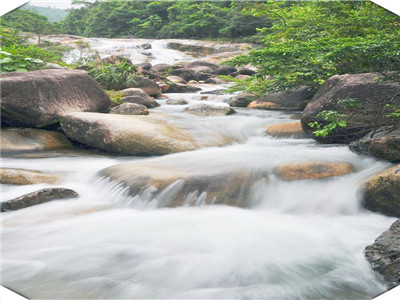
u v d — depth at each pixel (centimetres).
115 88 871
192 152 430
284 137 496
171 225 298
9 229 301
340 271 237
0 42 843
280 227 294
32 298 217
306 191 332
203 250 262
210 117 590
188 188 335
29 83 528
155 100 805
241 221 303
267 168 353
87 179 389
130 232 289
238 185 336
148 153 446
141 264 248
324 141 454
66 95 559
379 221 303
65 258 258
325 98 449
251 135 512
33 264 251
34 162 439
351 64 518
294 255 255
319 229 291
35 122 529
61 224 308
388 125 397
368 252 248
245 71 1341
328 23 613
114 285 228
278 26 711
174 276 235
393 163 350
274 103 699
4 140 489
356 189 320
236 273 236
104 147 471
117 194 349
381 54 379
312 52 506
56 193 347
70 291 223
